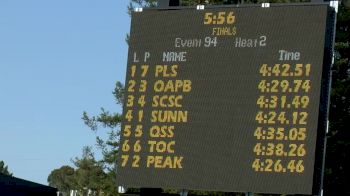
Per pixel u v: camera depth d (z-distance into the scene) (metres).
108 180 122.81
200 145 59.56
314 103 56.75
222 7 61.25
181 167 59.69
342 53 106.38
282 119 57.44
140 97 62.16
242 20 60.41
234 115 59.06
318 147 57.03
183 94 60.94
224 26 60.91
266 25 59.59
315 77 57.12
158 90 61.72
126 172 61.25
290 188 56.09
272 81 58.44
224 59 60.34
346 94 103.12
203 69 60.75
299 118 56.91
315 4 58.25
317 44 57.59
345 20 105.88
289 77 57.97
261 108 58.31
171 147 60.34
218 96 59.91
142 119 61.66
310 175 55.66
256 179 57.22
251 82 59.06
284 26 58.94
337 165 102.69
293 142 56.69
